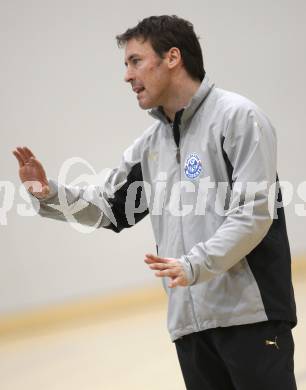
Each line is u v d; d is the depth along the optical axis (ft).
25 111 48.96
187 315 16.90
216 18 56.70
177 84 17.52
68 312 50.88
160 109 18.13
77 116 51.11
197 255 15.34
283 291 16.42
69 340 44.27
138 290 54.54
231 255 15.42
